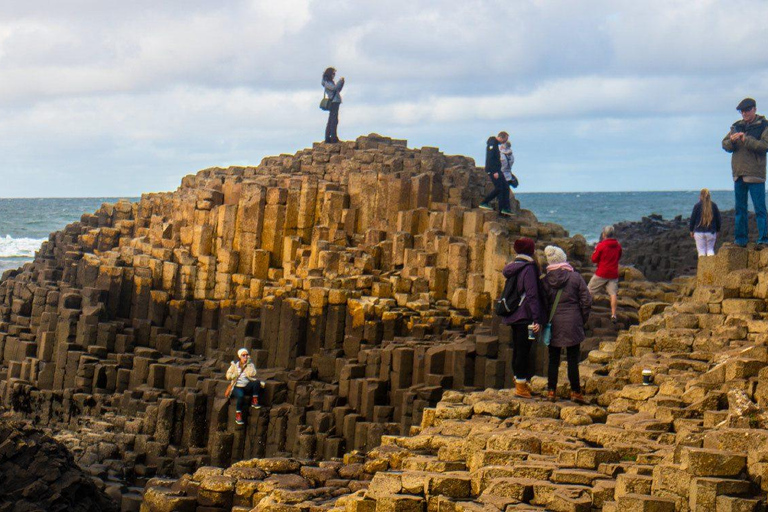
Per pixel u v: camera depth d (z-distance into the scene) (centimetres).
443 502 1434
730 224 5272
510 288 1841
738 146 2161
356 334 3222
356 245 3662
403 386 2866
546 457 1507
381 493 1521
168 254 3975
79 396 3619
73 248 4375
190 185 4678
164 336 3762
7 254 10462
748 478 1202
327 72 4306
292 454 3014
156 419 3281
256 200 3812
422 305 3180
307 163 4222
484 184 3844
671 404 1644
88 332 3772
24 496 2478
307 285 3388
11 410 3778
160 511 2081
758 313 1925
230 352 3562
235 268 3825
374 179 3709
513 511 1305
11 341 4047
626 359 1977
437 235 3381
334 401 2994
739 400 1497
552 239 3391
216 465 3120
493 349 2777
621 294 2981
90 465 3189
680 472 1234
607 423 1650
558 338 1811
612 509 1255
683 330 1988
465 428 1792
